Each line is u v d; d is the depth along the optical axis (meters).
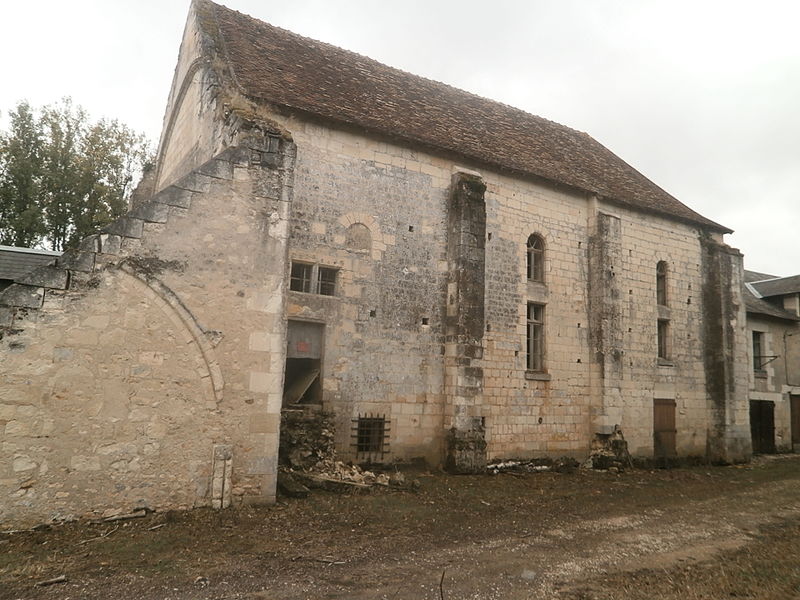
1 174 22.59
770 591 5.79
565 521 8.94
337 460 11.45
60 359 7.29
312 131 12.04
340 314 11.91
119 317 7.70
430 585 5.81
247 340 8.54
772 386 21.75
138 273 7.88
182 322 8.10
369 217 12.52
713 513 9.90
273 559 6.40
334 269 12.02
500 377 13.96
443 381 13.08
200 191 8.47
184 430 7.96
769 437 21.25
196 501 7.96
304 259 11.58
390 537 7.53
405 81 16.52
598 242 16.00
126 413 7.61
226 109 10.60
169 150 15.88
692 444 17.58
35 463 7.04
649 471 15.39
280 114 11.63
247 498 8.34
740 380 18.64
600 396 15.33
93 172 23.95
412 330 12.79
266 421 8.56
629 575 6.31
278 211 9.07
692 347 18.16
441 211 13.60
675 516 9.56
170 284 8.07
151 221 8.05
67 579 5.60
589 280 16.09
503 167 14.46
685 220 18.39
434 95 16.69
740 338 18.94
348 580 5.86
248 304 8.62
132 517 7.46
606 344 15.57
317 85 13.33
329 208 12.02
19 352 7.08
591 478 13.56
